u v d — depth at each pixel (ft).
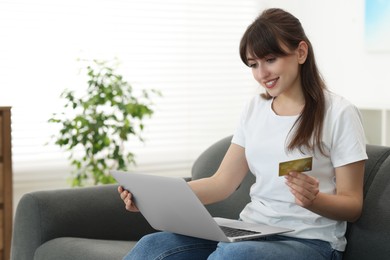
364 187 7.22
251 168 7.29
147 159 15.58
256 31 6.80
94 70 14.33
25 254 8.74
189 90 16.14
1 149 10.90
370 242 6.86
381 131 14.44
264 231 6.58
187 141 16.14
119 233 9.09
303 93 7.00
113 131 14.49
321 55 16.94
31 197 8.71
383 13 15.11
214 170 9.25
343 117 6.66
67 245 8.20
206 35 16.30
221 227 6.87
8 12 13.89
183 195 6.27
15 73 14.03
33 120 14.23
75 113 14.51
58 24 14.43
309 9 17.12
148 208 7.04
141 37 15.46
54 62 14.39
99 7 14.88
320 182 6.76
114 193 9.15
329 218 6.50
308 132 6.68
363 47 15.69
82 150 14.70
